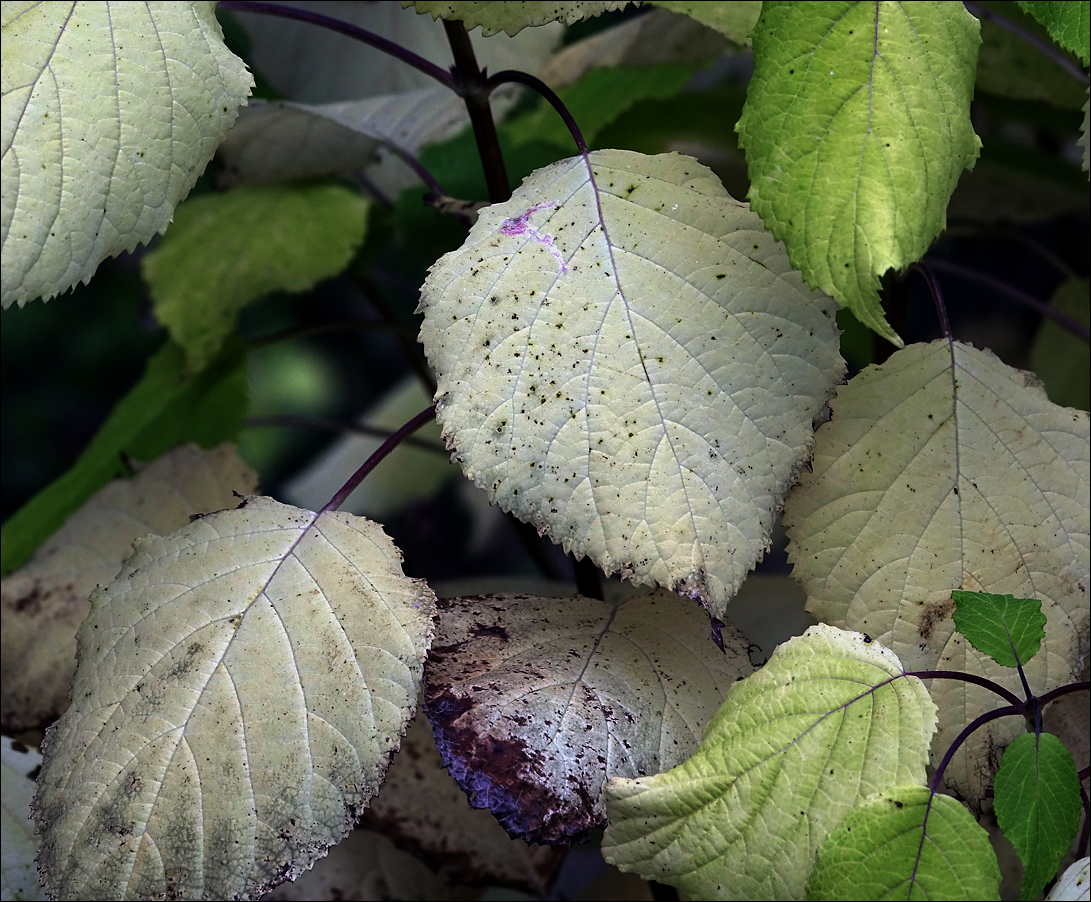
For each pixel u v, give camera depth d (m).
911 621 0.80
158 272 1.00
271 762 0.77
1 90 0.77
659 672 0.80
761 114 0.77
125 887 0.77
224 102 0.79
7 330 2.91
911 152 0.76
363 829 0.89
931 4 0.77
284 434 2.62
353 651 0.78
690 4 0.89
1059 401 0.98
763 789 0.76
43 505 1.03
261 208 1.00
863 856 0.75
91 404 3.08
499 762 0.78
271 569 0.80
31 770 0.88
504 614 0.82
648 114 1.10
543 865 0.90
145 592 0.80
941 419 0.81
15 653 0.90
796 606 0.95
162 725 0.78
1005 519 0.80
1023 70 0.95
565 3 0.81
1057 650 0.80
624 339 0.78
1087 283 0.98
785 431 0.78
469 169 1.00
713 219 0.79
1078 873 0.76
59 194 0.77
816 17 0.77
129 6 0.78
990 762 0.79
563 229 0.79
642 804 0.76
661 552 0.77
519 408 0.78
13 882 0.85
